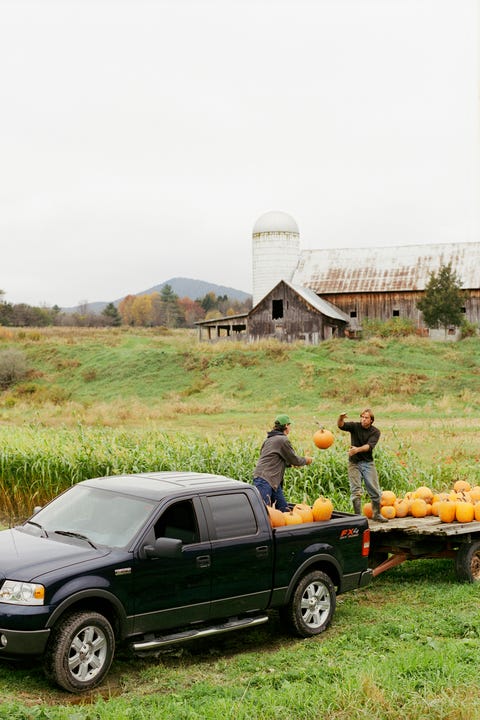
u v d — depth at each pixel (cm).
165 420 3566
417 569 1185
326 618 878
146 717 593
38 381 5528
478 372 4700
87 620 681
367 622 900
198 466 1523
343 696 614
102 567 704
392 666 686
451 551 1109
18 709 598
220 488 830
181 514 786
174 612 755
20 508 1538
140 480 855
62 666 662
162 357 5447
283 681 674
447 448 2412
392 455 1717
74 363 5744
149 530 745
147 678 715
